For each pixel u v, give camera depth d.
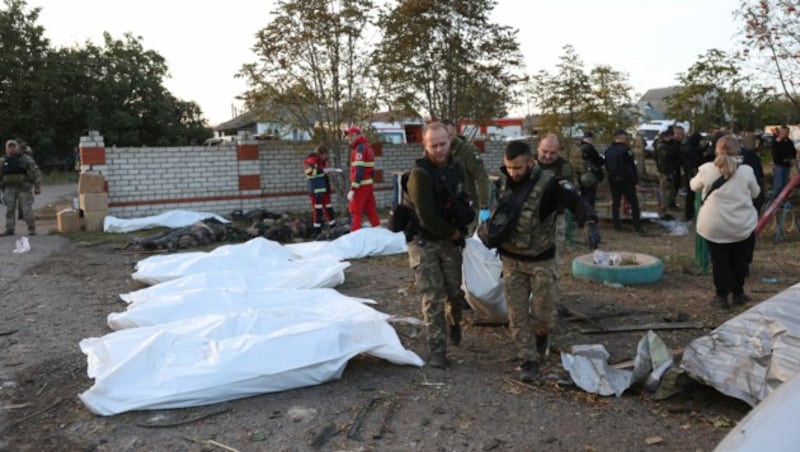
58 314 6.78
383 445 3.77
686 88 21.55
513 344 5.55
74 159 41.47
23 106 41.22
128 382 4.32
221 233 11.64
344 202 15.57
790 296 4.54
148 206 14.27
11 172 12.36
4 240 11.97
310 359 4.56
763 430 1.90
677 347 5.39
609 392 4.41
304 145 15.52
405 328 6.09
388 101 15.59
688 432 3.86
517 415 4.13
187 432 3.96
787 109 24.86
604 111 18.00
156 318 5.80
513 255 4.61
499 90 16.16
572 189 4.56
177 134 46.47
